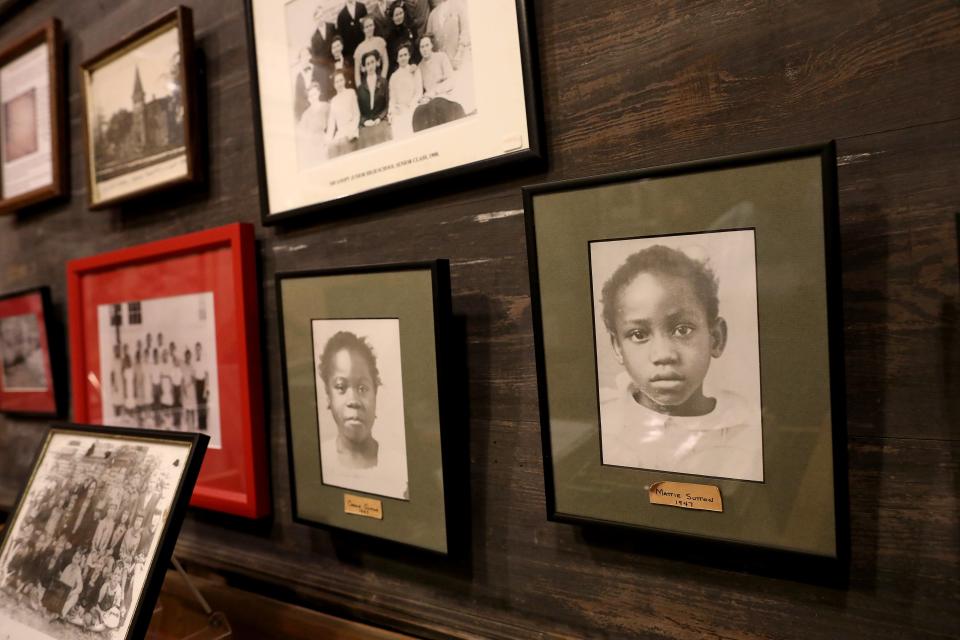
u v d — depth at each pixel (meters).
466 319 0.69
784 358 0.49
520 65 0.62
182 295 0.96
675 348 0.54
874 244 0.48
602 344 0.57
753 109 0.53
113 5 1.09
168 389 0.98
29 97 1.23
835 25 0.50
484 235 0.68
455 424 0.68
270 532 0.89
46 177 1.19
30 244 1.27
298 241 0.84
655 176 0.54
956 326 0.46
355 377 0.75
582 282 0.58
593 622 0.61
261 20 0.85
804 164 0.48
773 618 0.53
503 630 0.67
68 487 0.75
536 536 0.65
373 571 0.78
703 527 0.53
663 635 0.58
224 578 0.94
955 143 0.46
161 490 0.66
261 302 0.88
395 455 0.71
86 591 0.66
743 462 0.51
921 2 0.47
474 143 0.66
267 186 0.85
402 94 0.71
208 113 0.95
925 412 0.47
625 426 0.57
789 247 0.49
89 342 1.11
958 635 0.46
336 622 0.78
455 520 0.67
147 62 1.00
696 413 0.53
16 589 0.71
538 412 0.64
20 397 1.28
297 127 0.81
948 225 0.46
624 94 0.59
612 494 0.58
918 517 0.47
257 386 0.87
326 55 0.78
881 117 0.48
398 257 0.74
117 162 1.05
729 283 0.51
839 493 0.47
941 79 0.46
